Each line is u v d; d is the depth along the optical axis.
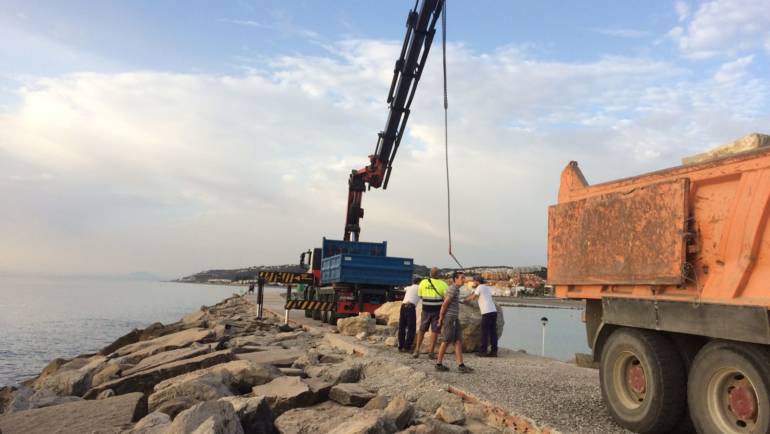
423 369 10.38
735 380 5.50
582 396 8.28
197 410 5.51
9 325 34.06
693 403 5.82
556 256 8.27
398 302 18.22
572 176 8.27
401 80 22.62
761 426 5.08
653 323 6.28
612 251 7.10
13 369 19.09
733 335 5.32
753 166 5.57
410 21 21.45
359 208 25.92
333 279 20.88
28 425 6.55
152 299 82.44
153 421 6.25
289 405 7.78
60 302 65.31
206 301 78.50
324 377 9.66
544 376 10.13
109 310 52.28
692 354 6.19
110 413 6.95
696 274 5.95
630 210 6.87
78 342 26.73
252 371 9.07
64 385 10.72
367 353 12.51
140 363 12.12
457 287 10.44
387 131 23.88
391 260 20.14
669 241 6.23
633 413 6.46
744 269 5.43
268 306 39.34
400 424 6.54
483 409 7.52
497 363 11.93
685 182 6.14
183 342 14.34
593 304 7.75
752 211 5.48
